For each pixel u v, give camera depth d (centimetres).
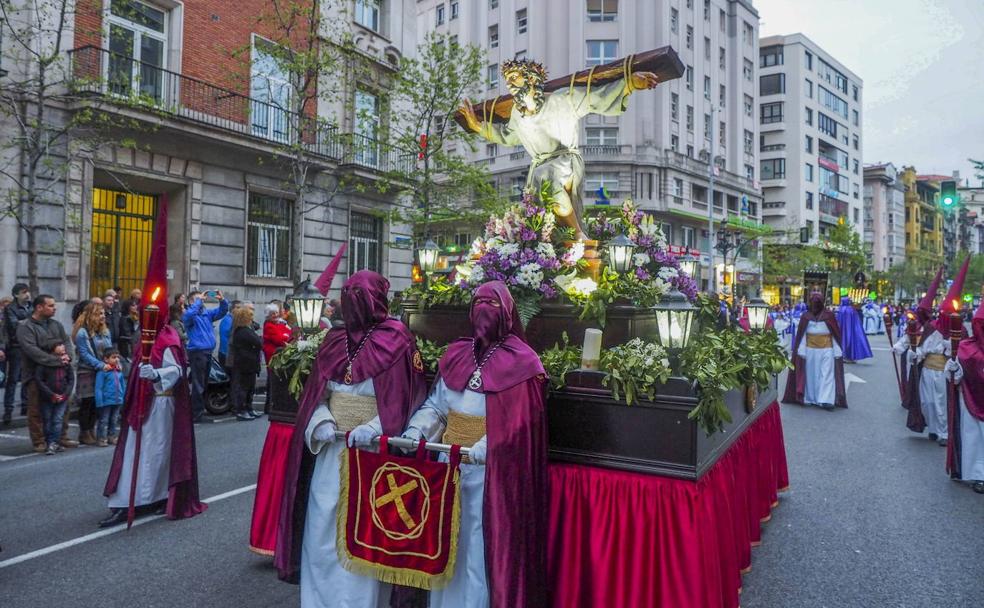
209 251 1608
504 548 288
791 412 1100
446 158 1780
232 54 1516
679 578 307
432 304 477
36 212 1268
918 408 882
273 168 1752
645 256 511
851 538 506
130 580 414
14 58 1155
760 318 704
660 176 3991
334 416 343
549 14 3994
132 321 991
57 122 1291
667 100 4053
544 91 523
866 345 1936
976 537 506
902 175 9475
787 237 5488
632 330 408
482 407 316
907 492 631
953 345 670
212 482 643
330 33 1809
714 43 4588
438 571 312
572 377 344
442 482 314
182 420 539
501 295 319
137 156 1452
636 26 3969
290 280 1820
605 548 323
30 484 637
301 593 342
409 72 1808
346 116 1955
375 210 1977
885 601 395
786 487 611
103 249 1475
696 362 346
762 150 6097
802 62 5994
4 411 937
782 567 448
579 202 524
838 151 6688
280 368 440
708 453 339
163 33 1550
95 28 1369
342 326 355
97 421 834
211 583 410
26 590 398
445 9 4516
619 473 327
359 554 324
